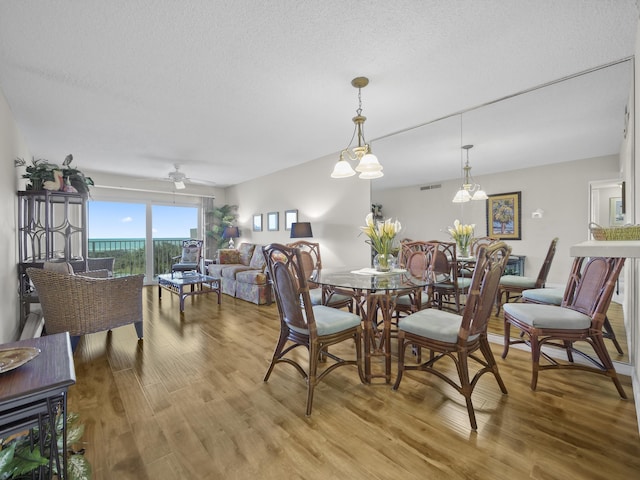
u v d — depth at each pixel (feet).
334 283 6.75
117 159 15.11
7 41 5.90
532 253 9.02
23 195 9.90
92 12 5.15
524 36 5.87
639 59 5.61
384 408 5.59
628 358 7.13
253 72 7.14
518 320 6.77
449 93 8.25
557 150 8.56
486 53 6.42
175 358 7.94
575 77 7.34
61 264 8.82
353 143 12.75
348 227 14.12
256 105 8.98
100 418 5.29
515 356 7.93
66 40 5.90
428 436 4.79
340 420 5.23
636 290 6.07
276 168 17.62
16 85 7.67
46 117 9.68
